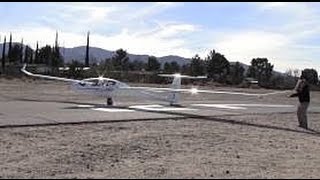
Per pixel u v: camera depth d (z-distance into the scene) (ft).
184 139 52.95
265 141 54.08
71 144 47.26
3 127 56.08
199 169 37.45
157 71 265.75
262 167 39.22
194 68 267.80
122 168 37.29
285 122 74.84
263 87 254.27
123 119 68.13
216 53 274.57
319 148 50.85
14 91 136.67
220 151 46.42
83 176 34.30
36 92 134.92
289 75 276.00
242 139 54.80
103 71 249.75
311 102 139.44
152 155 43.27
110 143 48.52
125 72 249.75
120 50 286.25
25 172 35.24
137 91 98.07
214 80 264.52
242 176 35.42
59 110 79.46
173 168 37.60
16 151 42.91
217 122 70.79
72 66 242.99
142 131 57.82
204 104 110.42
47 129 56.29
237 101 131.23
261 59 282.36
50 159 40.06
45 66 268.82
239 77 268.82
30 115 69.36
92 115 72.23
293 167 39.60
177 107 96.68
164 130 59.41
